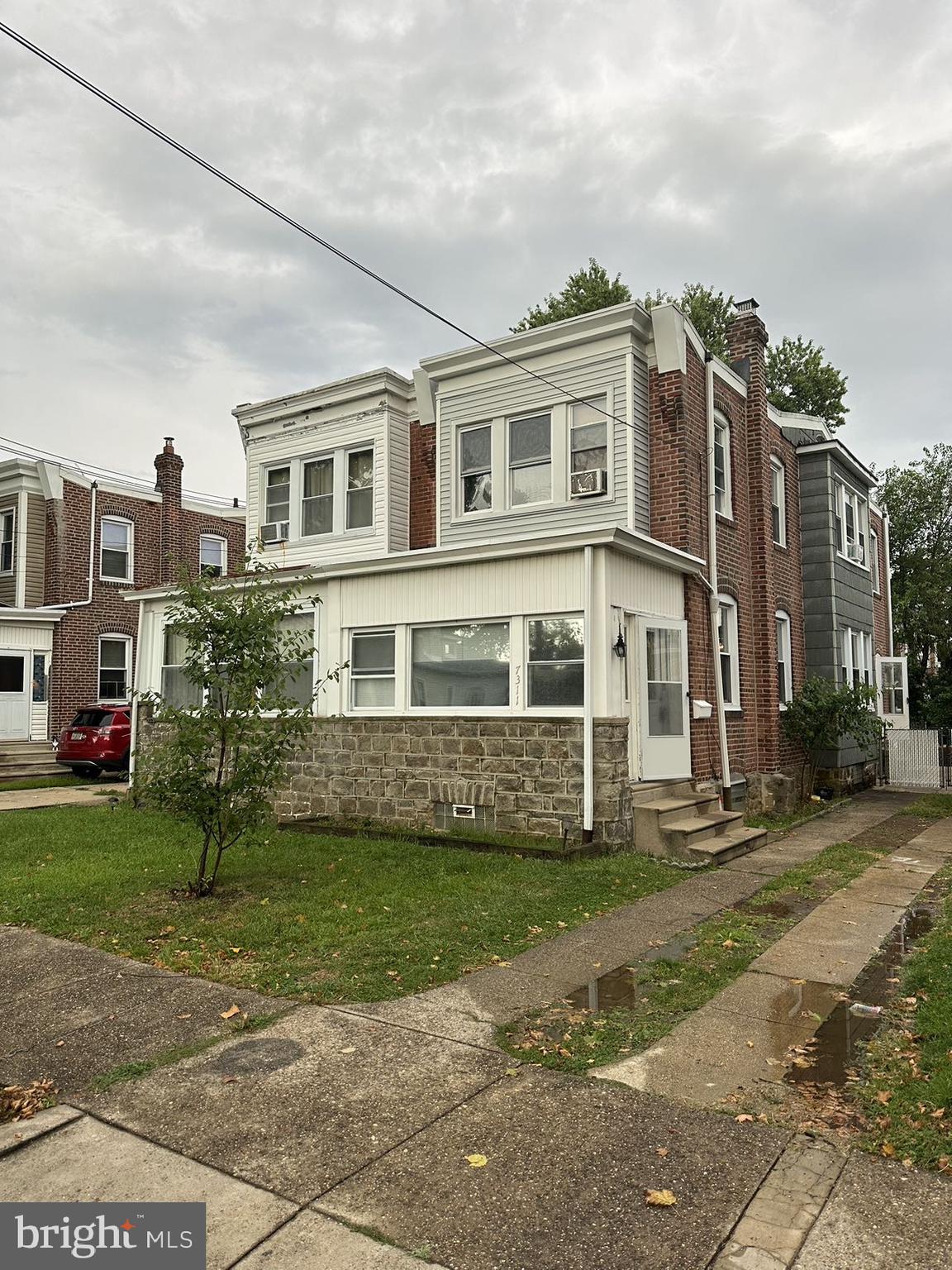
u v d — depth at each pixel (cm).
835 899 830
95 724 1914
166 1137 381
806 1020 522
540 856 958
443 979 586
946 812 1468
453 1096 419
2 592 2281
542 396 1359
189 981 581
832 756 1673
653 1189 341
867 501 2100
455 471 1450
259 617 814
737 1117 400
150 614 1502
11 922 725
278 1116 399
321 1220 321
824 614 1734
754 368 1546
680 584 1252
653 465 1302
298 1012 527
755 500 1529
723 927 723
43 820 1255
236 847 1019
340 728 1215
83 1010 532
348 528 1595
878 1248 305
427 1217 324
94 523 2328
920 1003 548
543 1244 309
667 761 1146
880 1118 398
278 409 1680
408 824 1141
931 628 2894
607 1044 482
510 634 1088
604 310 1280
